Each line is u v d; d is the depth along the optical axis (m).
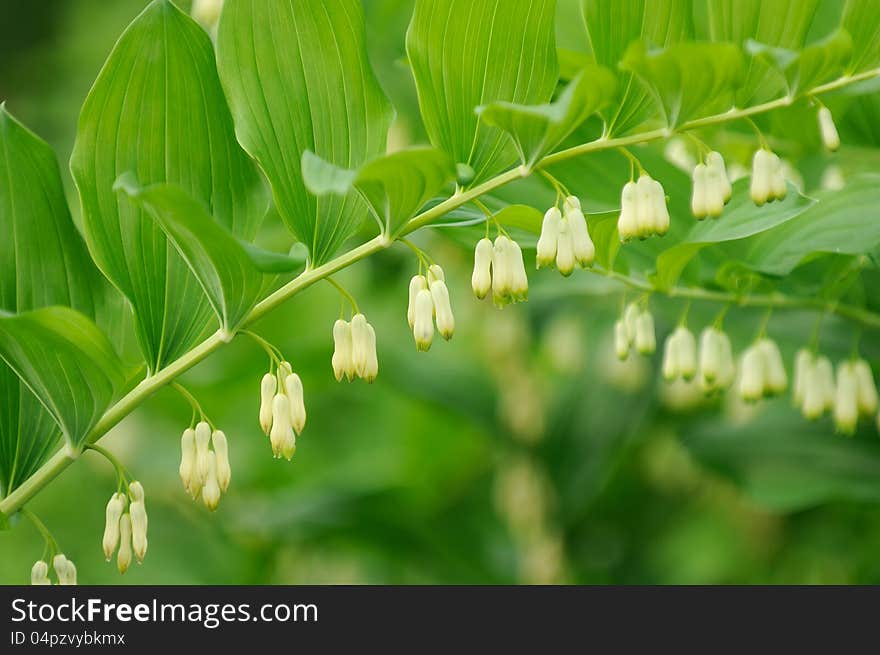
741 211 0.94
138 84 0.90
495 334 1.24
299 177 0.90
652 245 1.01
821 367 1.01
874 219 0.96
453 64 0.90
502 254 0.89
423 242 1.25
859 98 1.01
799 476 1.08
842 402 1.00
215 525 1.32
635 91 0.90
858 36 0.89
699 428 1.16
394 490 1.20
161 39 0.90
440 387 1.26
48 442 0.91
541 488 1.23
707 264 1.00
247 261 0.86
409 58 0.89
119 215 0.90
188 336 0.91
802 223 0.97
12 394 0.91
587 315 1.25
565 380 1.28
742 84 0.87
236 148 0.91
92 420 0.89
